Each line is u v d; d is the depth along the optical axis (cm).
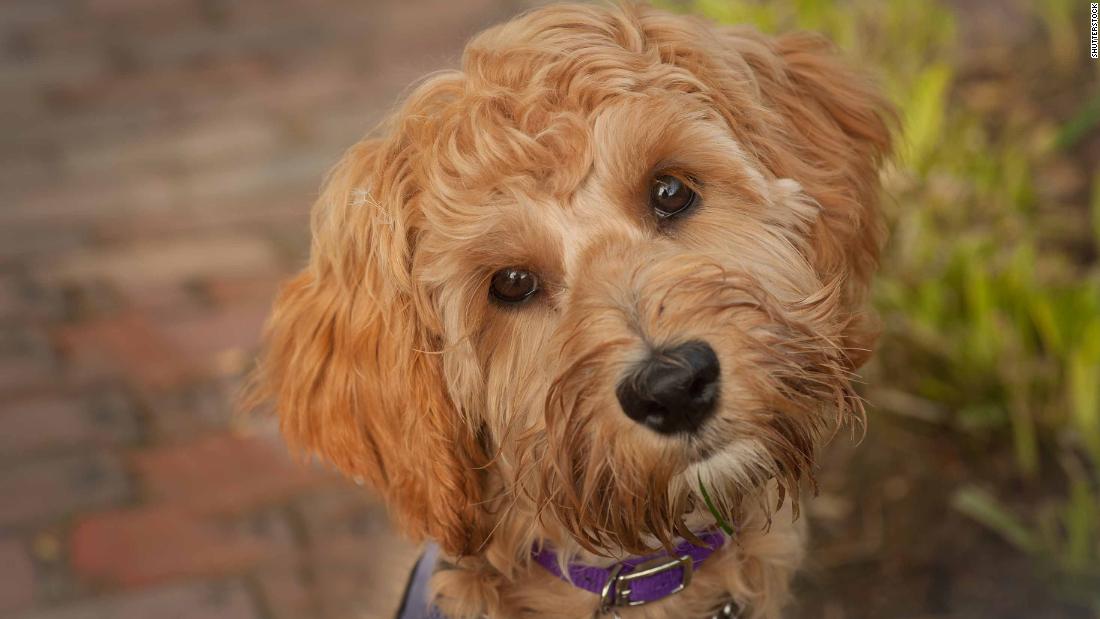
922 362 419
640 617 279
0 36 728
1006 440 408
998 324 401
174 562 395
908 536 386
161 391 459
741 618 287
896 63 512
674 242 252
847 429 412
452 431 263
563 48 262
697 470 239
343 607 376
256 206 554
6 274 522
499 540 277
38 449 438
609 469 241
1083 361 376
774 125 277
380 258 261
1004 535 382
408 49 650
